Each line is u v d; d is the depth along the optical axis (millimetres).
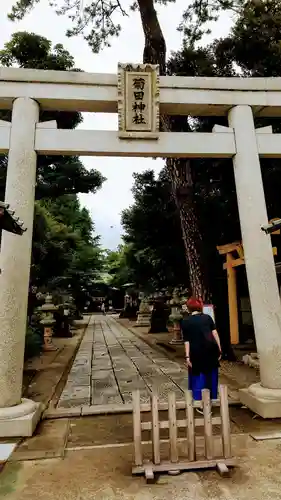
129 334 16859
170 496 2795
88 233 28328
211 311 7055
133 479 3078
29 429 4152
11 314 4523
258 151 5527
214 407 5125
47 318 12055
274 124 8695
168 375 7500
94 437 4152
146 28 8656
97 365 8961
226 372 7453
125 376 7523
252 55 9031
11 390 4395
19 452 3701
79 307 31266
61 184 11469
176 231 12070
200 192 10836
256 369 7668
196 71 9414
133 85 5301
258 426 4320
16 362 4492
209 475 3105
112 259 39625
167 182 11812
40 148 5070
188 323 4953
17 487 2980
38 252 12594
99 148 5176
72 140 5133
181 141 5371
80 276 26578
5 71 5137
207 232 11156
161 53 8492
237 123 5535
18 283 4633
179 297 12945
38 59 10547
